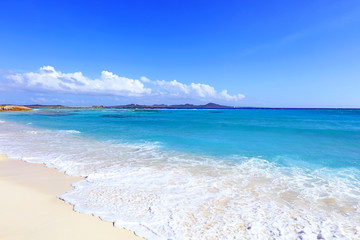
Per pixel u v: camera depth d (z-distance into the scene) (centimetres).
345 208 495
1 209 452
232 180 669
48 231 377
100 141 1380
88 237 365
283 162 885
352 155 1004
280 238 379
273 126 2408
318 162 885
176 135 1680
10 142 1290
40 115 4666
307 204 512
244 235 384
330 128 2159
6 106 6550
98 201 504
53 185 603
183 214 452
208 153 1050
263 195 560
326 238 383
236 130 2027
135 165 827
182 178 682
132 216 439
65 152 1040
